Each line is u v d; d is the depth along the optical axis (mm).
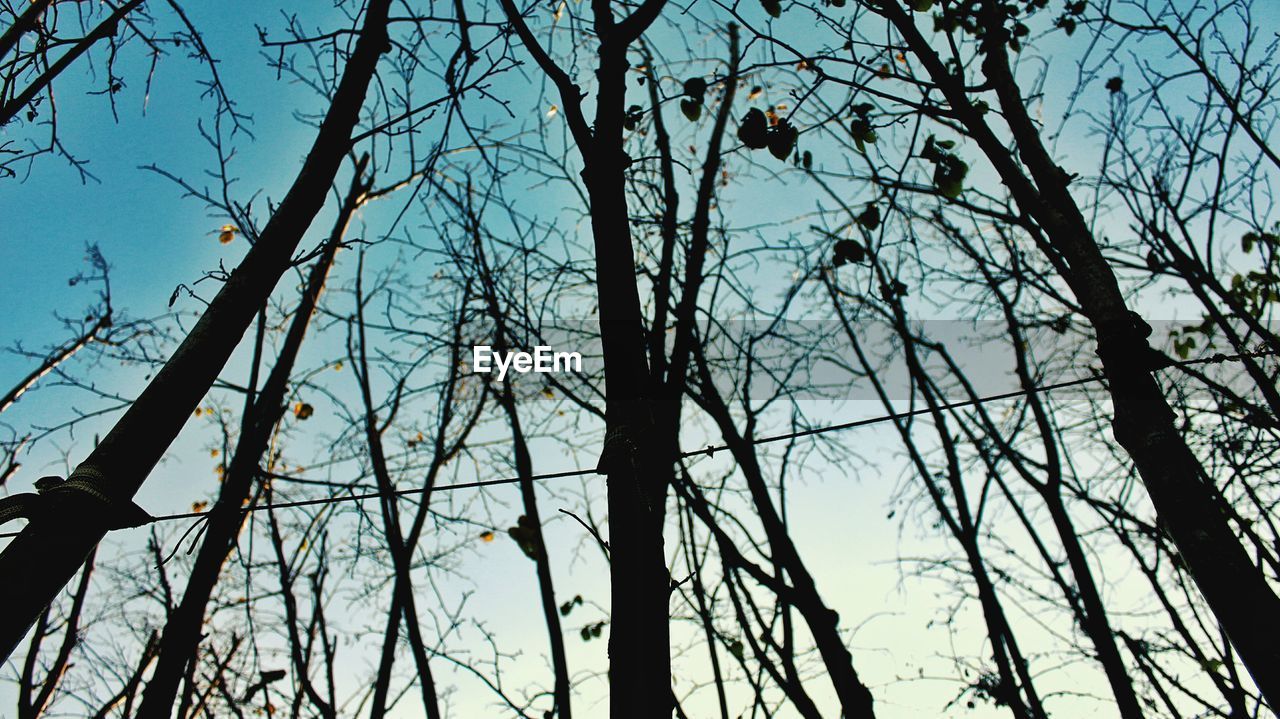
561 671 5719
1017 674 6062
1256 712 5312
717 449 3223
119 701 5668
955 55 3902
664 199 6098
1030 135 3439
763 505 6105
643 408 2617
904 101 3688
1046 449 6746
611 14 3525
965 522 6766
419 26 4152
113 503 2135
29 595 1917
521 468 6660
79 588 5738
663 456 3201
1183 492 2592
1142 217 5711
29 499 2084
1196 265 5211
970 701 6473
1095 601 6078
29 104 3836
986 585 6449
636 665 2141
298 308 5605
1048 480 6672
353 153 6250
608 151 3137
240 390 4953
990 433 7188
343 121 3131
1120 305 2928
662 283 5461
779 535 5992
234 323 2549
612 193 3053
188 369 2381
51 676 5426
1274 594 2387
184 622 4145
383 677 5777
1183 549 2557
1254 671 2336
